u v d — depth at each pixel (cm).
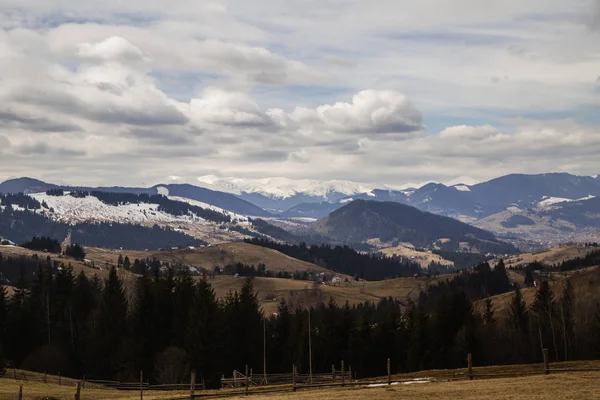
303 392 6047
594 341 13512
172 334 13650
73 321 14875
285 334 14388
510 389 4978
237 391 7012
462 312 13888
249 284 14612
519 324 14862
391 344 13988
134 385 10769
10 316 14025
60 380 10125
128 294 16638
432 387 5538
